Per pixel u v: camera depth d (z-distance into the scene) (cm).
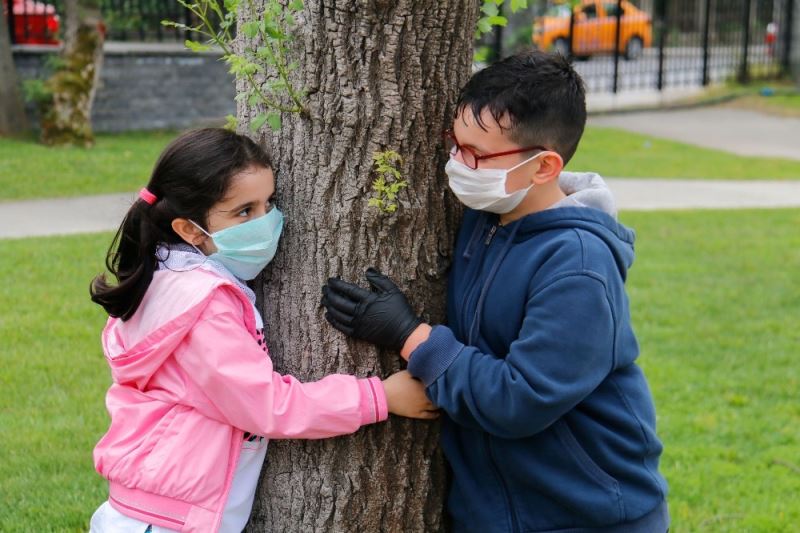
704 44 1923
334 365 227
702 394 493
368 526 233
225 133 217
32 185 924
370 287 223
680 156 1318
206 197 210
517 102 203
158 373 217
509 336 212
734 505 380
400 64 216
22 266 645
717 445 436
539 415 201
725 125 1625
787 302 655
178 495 210
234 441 216
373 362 225
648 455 223
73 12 1129
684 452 424
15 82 1177
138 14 1370
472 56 231
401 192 221
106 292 215
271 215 218
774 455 427
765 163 1284
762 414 472
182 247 221
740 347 564
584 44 2067
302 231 225
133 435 216
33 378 468
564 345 199
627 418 218
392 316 215
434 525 240
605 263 206
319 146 220
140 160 1067
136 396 220
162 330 208
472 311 218
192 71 1347
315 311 226
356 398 213
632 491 217
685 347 560
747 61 1978
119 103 1307
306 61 217
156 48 1320
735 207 983
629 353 221
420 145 222
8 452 396
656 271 721
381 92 216
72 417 430
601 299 202
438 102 222
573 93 209
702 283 695
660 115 1719
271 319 232
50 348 505
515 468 216
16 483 373
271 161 227
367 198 220
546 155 208
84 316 555
